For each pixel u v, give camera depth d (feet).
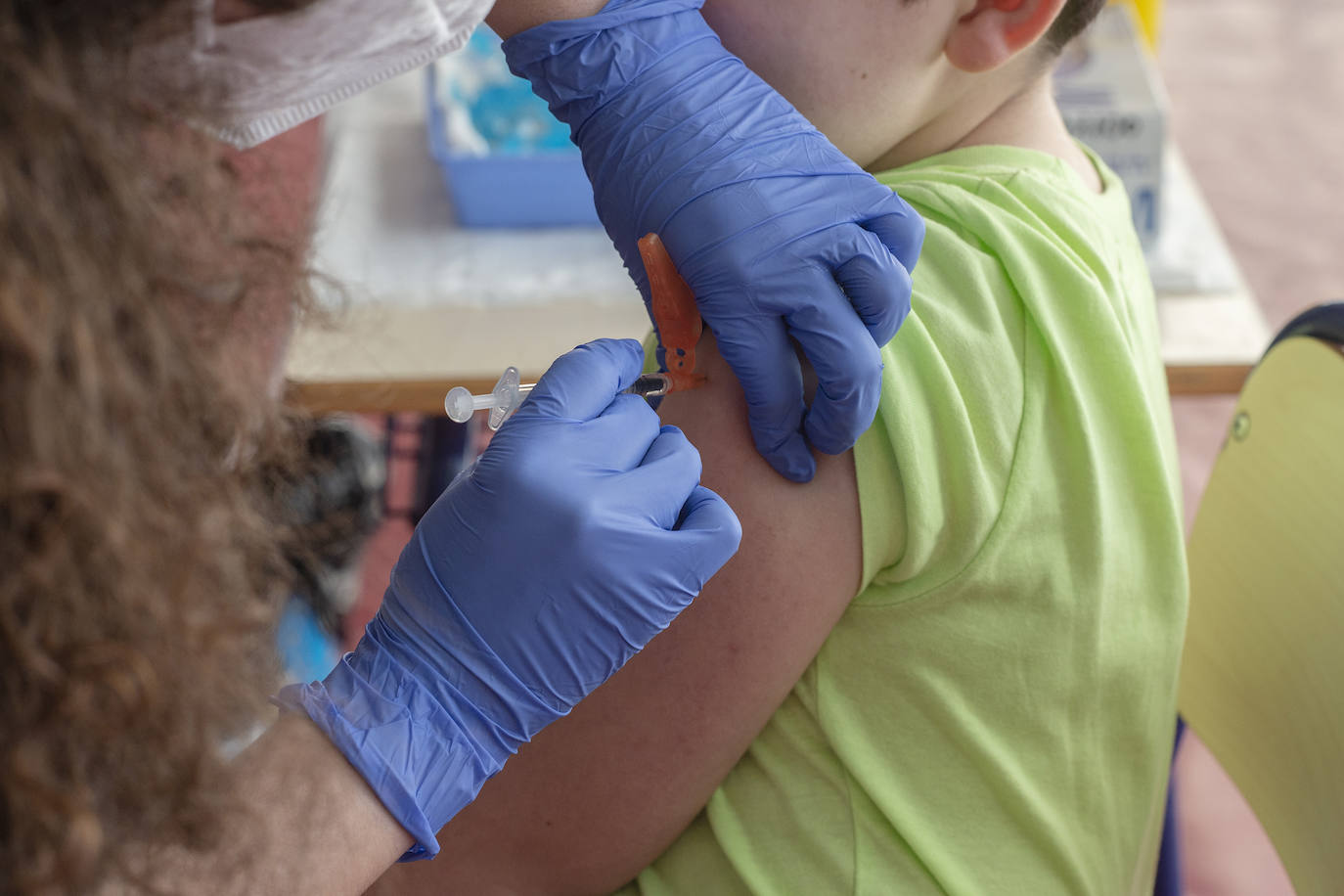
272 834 2.02
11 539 1.54
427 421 6.36
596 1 2.55
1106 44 5.01
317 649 5.48
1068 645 2.64
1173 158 5.34
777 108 2.55
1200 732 3.82
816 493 2.52
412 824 2.11
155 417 1.67
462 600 2.21
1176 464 3.06
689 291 2.53
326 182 5.23
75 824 1.62
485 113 5.15
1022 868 2.69
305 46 1.92
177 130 1.77
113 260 1.57
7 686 1.60
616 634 2.25
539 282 4.75
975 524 2.51
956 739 2.66
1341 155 11.75
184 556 1.74
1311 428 3.17
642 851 2.78
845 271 2.41
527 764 2.68
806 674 2.73
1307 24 13.57
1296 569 3.16
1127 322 2.82
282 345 2.75
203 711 1.80
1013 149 2.92
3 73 1.44
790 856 2.72
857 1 2.62
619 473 2.27
